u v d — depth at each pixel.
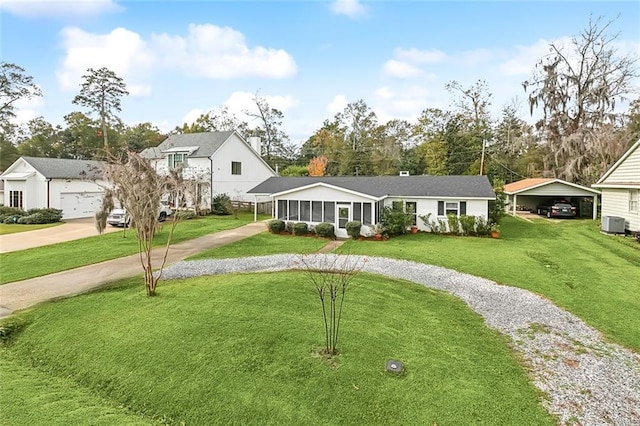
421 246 16.94
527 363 6.66
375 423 4.97
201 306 8.84
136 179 10.11
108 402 5.59
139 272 12.48
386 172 49.44
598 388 5.90
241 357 6.50
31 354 7.15
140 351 6.78
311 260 14.27
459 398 5.48
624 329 8.07
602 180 22.11
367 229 19.38
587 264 13.41
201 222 25.06
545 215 28.78
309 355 6.61
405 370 6.21
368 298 9.72
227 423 5.02
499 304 9.59
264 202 32.59
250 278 11.43
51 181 26.91
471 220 19.56
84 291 10.45
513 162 42.91
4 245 17.05
